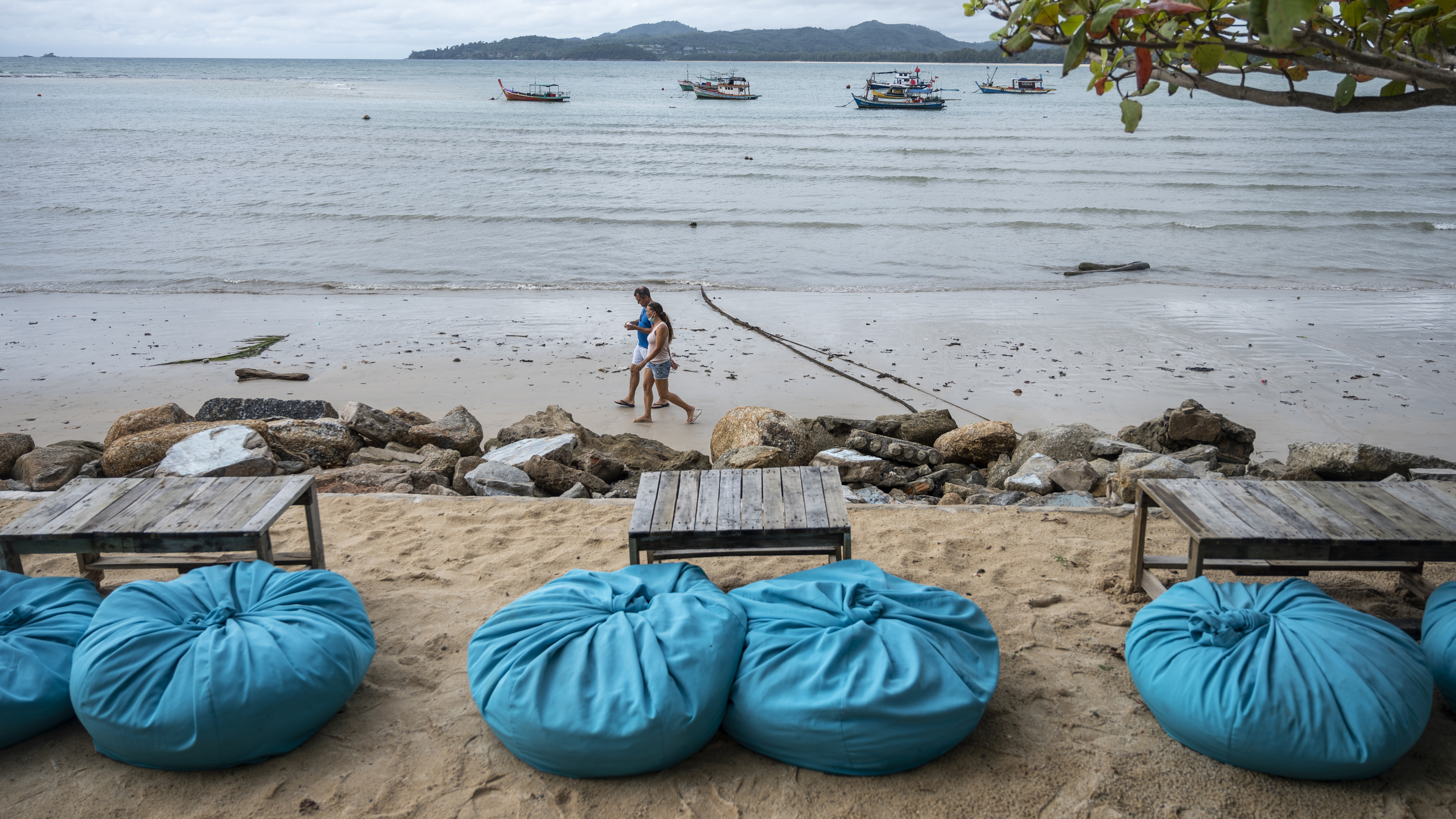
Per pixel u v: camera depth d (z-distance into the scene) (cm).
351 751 300
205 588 331
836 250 2028
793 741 279
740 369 1149
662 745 272
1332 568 377
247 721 278
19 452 726
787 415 779
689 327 1364
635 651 287
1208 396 1041
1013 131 5409
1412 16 254
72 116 5775
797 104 8956
